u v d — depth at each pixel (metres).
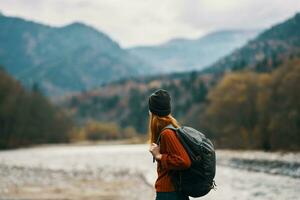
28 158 74.12
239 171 38.62
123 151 110.50
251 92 97.25
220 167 44.41
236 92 97.69
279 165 43.41
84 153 98.62
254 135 88.12
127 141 193.62
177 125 5.32
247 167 43.00
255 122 96.00
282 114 75.75
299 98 74.06
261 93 87.00
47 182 30.62
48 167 49.47
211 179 5.03
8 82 132.75
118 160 66.88
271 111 83.19
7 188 25.78
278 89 81.88
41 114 149.00
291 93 75.00
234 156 66.75
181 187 5.02
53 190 25.66
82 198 22.19
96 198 22.17
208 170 4.98
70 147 147.00
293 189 23.69
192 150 4.96
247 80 98.88
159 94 5.26
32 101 144.00
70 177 35.59
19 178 32.88
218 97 101.19
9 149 128.75
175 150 4.95
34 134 146.50
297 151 70.19
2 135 129.88
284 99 78.06
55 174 38.53
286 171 35.91
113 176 37.09
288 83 75.56
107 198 22.09
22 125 133.75
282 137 76.31
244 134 92.94
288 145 75.44
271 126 77.00
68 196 22.92
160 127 5.26
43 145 148.50
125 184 30.06
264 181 29.06
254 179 30.78
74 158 74.38
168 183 5.09
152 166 51.75
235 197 20.83
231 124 97.75
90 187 27.92
